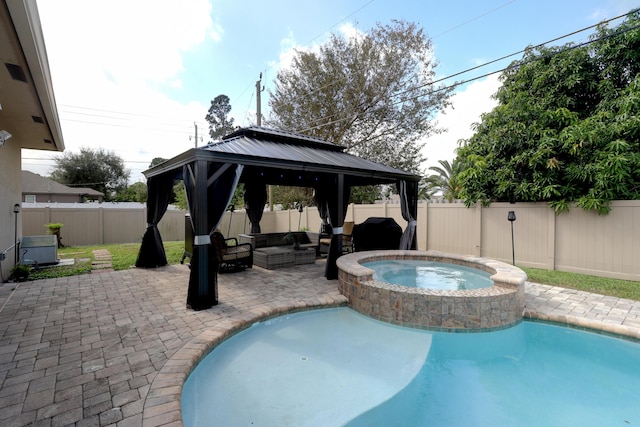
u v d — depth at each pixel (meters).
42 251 7.45
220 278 6.52
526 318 4.66
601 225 6.81
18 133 6.86
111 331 3.76
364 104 14.10
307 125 14.50
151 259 7.36
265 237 9.65
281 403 2.77
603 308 4.82
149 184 7.29
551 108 7.88
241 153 5.07
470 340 4.16
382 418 2.64
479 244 8.80
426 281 5.84
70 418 2.24
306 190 16.27
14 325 3.92
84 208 11.70
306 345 3.87
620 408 2.86
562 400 2.98
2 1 2.35
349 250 9.74
